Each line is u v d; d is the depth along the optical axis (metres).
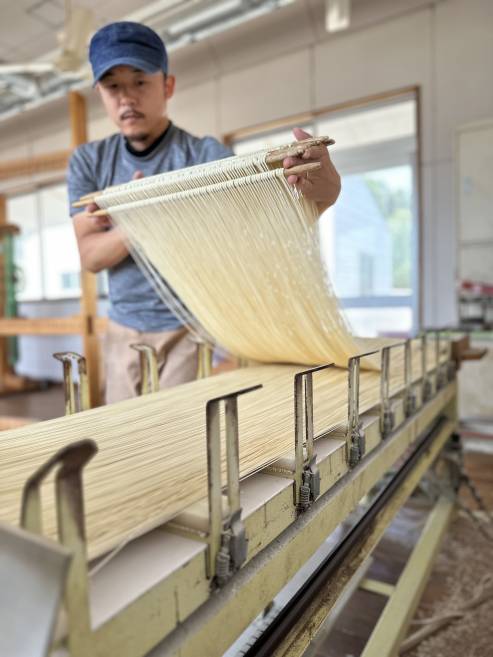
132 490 0.50
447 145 3.41
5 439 0.70
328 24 3.24
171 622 0.44
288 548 0.62
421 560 1.43
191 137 1.42
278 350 1.32
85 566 0.35
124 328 1.49
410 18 3.46
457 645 1.30
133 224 1.15
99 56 1.15
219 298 1.22
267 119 4.17
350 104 3.78
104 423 0.78
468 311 3.15
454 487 1.83
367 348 1.23
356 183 4.53
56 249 6.41
